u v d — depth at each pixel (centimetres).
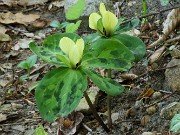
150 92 57
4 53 71
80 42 44
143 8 68
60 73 44
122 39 47
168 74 57
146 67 61
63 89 43
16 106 60
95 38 47
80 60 44
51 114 42
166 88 57
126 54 44
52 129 55
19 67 67
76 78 43
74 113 56
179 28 65
